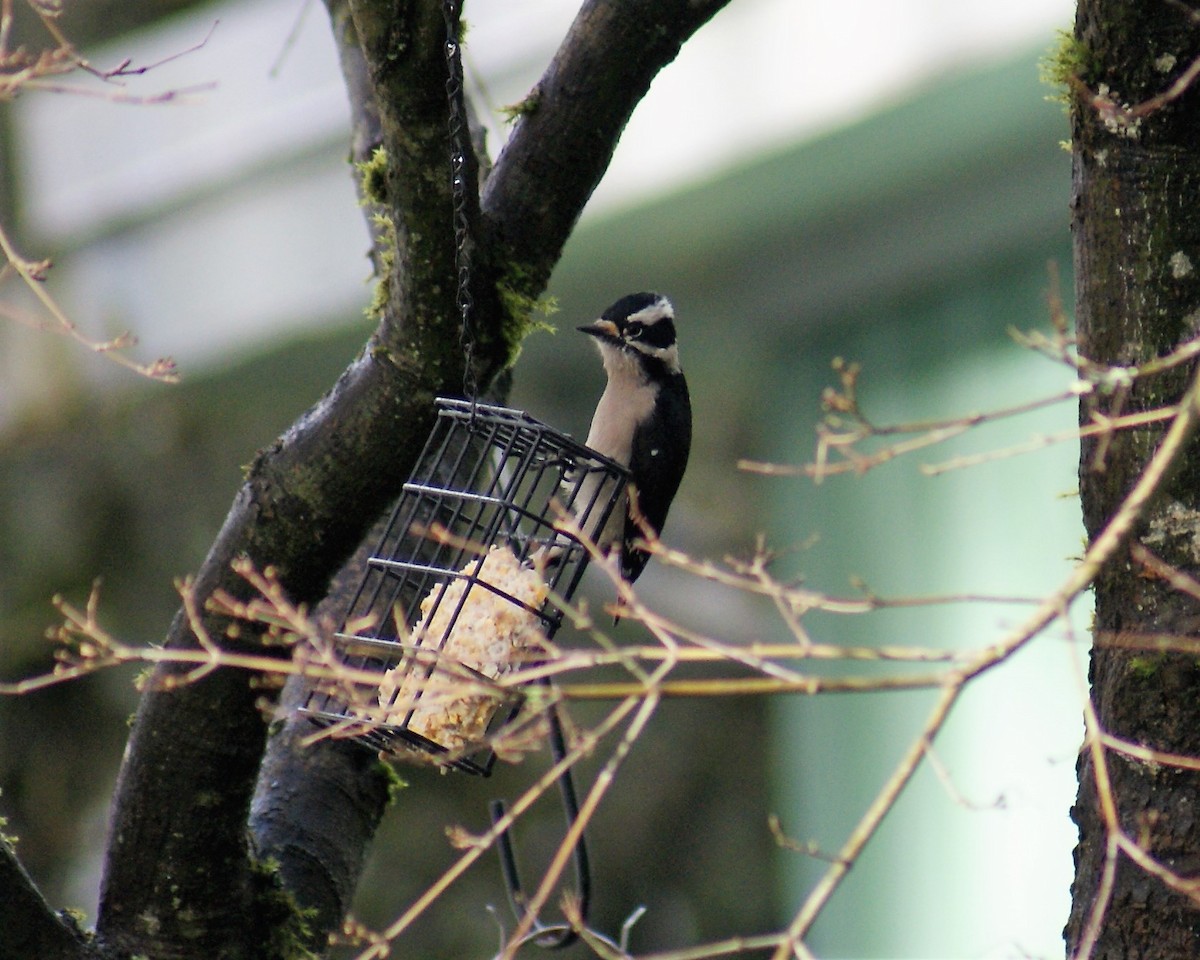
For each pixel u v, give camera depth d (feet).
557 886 61.00
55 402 64.23
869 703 52.49
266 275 62.64
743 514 66.69
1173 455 13.94
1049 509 48.83
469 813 61.26
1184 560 19.04
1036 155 49.42
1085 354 20.13
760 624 66.28
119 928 22.35
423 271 22.08
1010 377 50.88
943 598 15.62
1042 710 47.62
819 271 55.62
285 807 25.12
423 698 20.27
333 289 61.05
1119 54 19.90
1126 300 19.88
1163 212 19.83
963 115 48.34
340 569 23.18
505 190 23.77
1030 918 47.03
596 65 23.88
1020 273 51.65
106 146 64.59
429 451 25.03
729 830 64.90
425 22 20.76
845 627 53.52
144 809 22.24
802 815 55.01
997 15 46.65
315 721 22.16
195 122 63.46
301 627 18.95
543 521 22.91
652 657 16.33
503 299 23.39
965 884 48.52
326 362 64.18
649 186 54.03
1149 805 18.76
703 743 66.13
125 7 64.64
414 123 21.35
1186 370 19.49
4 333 64.34
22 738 58.70
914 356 53.88
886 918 50.19
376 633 23.03
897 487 52.95
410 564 22.75
